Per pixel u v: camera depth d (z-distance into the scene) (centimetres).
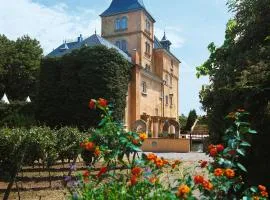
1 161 1382
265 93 959
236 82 998
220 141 1121
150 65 6066
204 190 506
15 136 1375
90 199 511
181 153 3559
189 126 6731
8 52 5656
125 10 5822
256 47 1164
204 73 1767
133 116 4875
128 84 4741
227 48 1472
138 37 5744
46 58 4412
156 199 489
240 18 1382
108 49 4175
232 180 549
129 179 536
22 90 5697
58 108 4244
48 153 1496
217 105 1099
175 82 6925
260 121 921
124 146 555
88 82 4112
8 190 1202
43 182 1541
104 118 580
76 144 1700
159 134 5188
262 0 1269
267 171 927
